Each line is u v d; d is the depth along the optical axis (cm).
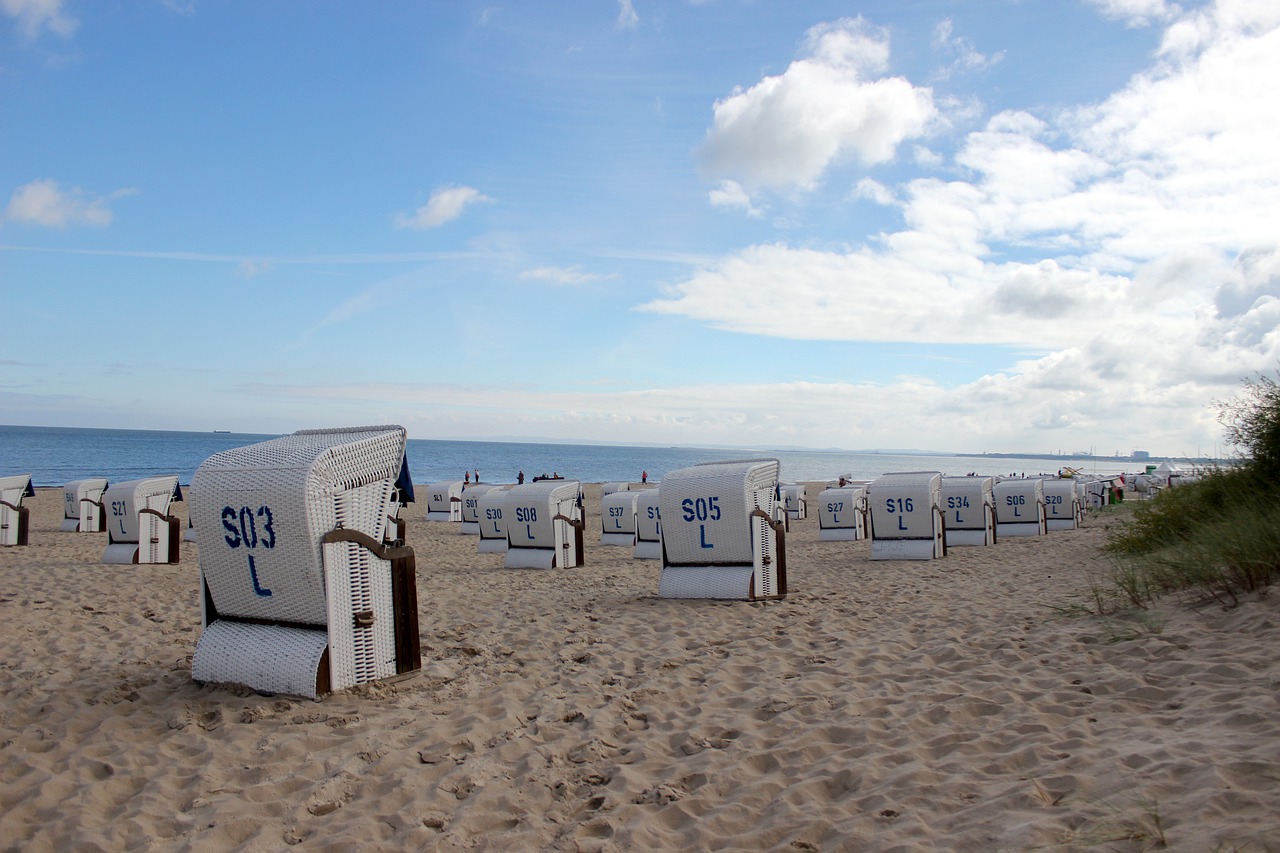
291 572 520
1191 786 306
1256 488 984
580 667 626
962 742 411
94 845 329
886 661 618
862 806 344
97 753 434
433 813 360
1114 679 496
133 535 1380
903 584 1091
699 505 944
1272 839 245
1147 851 256
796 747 426
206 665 548
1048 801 318
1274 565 658
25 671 605
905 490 1424
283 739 443
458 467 10544
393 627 561
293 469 511
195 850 324
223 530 543
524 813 363
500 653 680
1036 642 636
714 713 503
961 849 287
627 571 1338
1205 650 531
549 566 1378
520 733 466
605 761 425
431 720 484
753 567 923
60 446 11219
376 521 554
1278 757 320
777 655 654
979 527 1667
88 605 920
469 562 1523
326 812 365
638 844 324
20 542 1705
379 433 561
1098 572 1041
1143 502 1237
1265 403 1065
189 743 444
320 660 509
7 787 388
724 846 321
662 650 682
